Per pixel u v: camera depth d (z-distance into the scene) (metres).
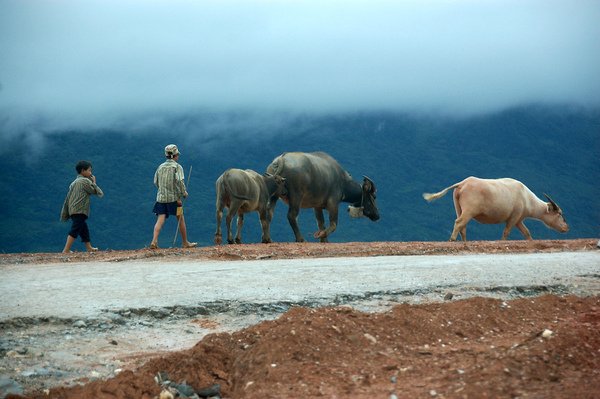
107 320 10.76
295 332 8.92
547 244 21.42
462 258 17.41
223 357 8.84
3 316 10.62
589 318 10.78
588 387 7.55
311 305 12.05
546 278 14.52
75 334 10.23
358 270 15.02
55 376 8.59
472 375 7.84
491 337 9.92
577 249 20.67
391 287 13.29
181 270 14.95
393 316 9.95
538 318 10.91
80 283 13.28
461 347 9.34
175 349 9.78
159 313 11.31
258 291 12.73
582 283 14.31
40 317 10.70
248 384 8.08
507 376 7.80
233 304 11.87
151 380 8.21
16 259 17.83
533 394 7.34
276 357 8.50
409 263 16.16
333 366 8.43
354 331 9.31
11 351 9.32
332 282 13.65
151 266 15.73
